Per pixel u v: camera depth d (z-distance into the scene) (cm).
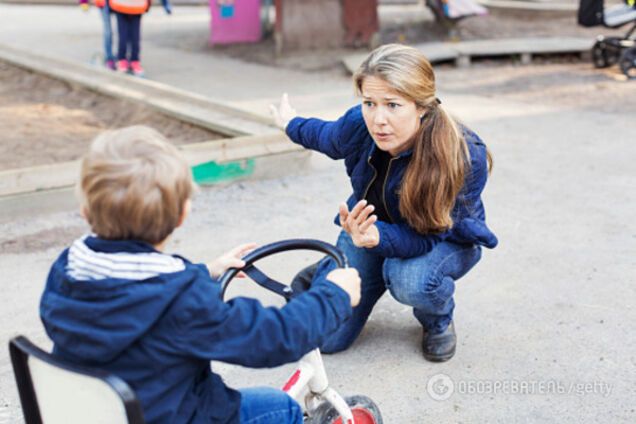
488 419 276
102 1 877
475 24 1195
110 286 158
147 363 163
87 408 165
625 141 609
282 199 493
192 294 163
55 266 168
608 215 457
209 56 1048
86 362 162
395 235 272
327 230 443
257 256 212
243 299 173
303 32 1038
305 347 174
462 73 912
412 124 254
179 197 166
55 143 614
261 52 1058
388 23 1202
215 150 510
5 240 432
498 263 396
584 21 891
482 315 346
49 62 881
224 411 179
